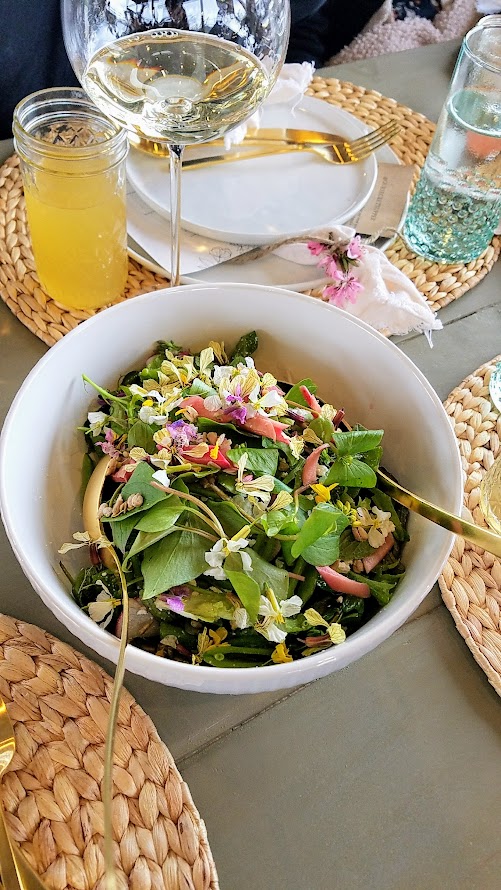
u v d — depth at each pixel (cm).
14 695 41
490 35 64
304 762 41
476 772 42
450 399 59
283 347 52
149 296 48
